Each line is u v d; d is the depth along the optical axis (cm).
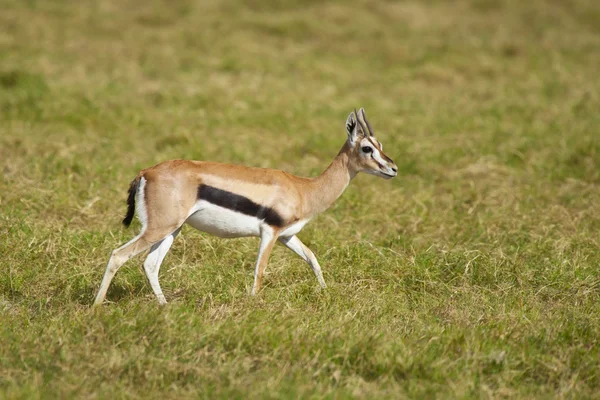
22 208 2391
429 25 6028
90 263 2022
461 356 1579
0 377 1427
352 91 4381
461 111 3959
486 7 6700
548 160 3209
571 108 4003
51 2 6022
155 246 1822
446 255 2175
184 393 1395
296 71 4762
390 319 1791
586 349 1633
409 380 1479
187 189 1752
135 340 1557
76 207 2436
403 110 3972
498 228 2452
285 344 1569
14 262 1991
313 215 1967
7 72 3988
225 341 1583
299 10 6241
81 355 1497
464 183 2947
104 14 5806
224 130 3509
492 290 2016
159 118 3603
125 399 1367
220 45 5141
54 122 3453
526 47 5409
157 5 6178
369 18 6075
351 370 1519
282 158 3195
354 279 2038
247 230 1833
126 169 2853
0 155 2939
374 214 2556
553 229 2436
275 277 2042
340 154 2003
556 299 1981
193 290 1923
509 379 1513
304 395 1386
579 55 5356
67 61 4572
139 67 4566
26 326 1659
